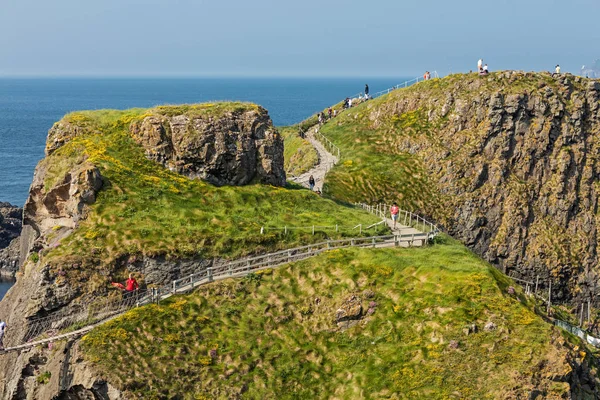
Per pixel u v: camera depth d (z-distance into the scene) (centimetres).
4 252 9625
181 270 4825
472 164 7706
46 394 4022
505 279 5062
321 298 4722
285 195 5906
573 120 7881
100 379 3912
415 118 8531
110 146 5700
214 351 4294
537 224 7506
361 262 4950
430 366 4147
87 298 4503
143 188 5322
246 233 5178
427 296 4575
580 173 7750
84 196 5009
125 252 4722
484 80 8281
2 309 5128
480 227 7469
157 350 4178
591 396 4216
